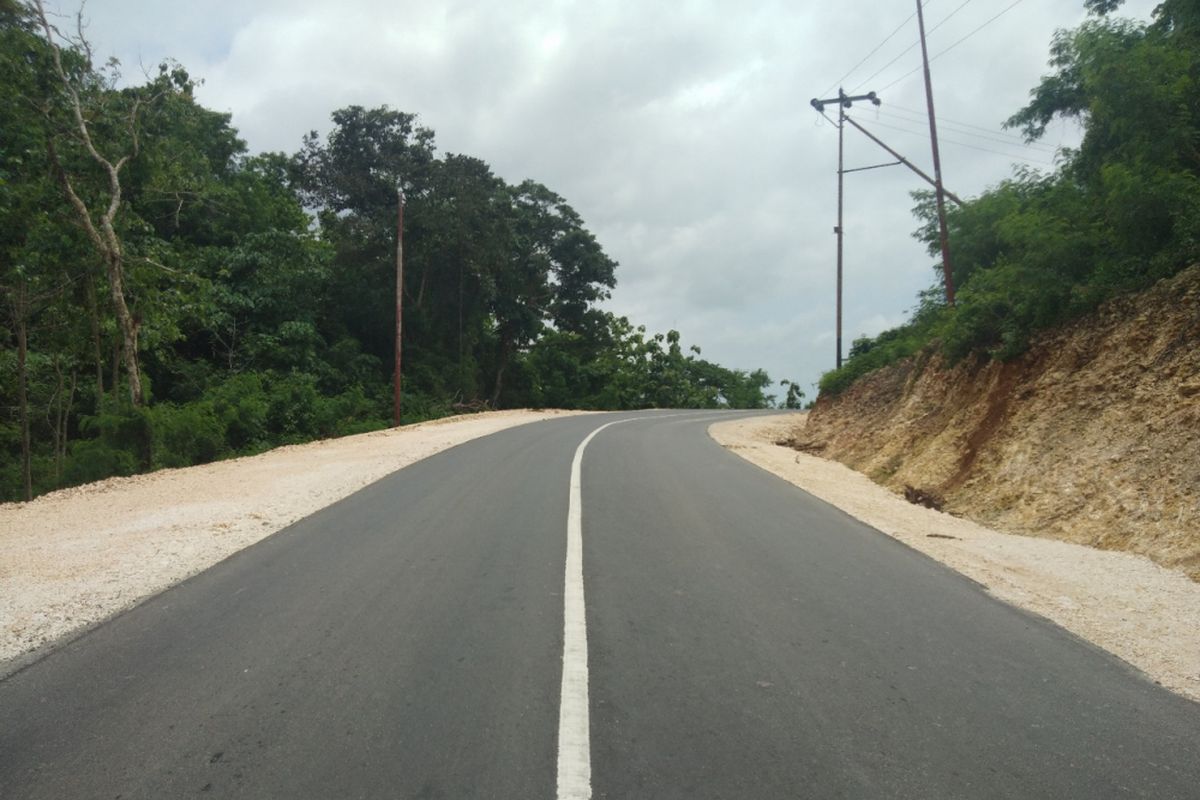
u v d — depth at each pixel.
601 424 28.86
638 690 4.36
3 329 22.17
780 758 3.60
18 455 26.33
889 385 22.56
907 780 3.42
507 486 12.17
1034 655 5.02
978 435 13.80
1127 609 6.18
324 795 3.26
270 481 13.10
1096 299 12.78
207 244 37.16
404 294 43.47
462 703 4.16
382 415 37.12
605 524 9.14
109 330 23.58
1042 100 18.44
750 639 5.23
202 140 36.19
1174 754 3.70
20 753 3.66
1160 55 11.87
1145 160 12.15
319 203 43.47
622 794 3.27
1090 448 10.56
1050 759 3.62
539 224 52.62
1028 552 8.46
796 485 13.41
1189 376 9.88
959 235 21.14
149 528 9.02
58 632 5.37
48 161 20.38
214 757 3.60
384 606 5.91
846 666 4.77
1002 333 14.79
